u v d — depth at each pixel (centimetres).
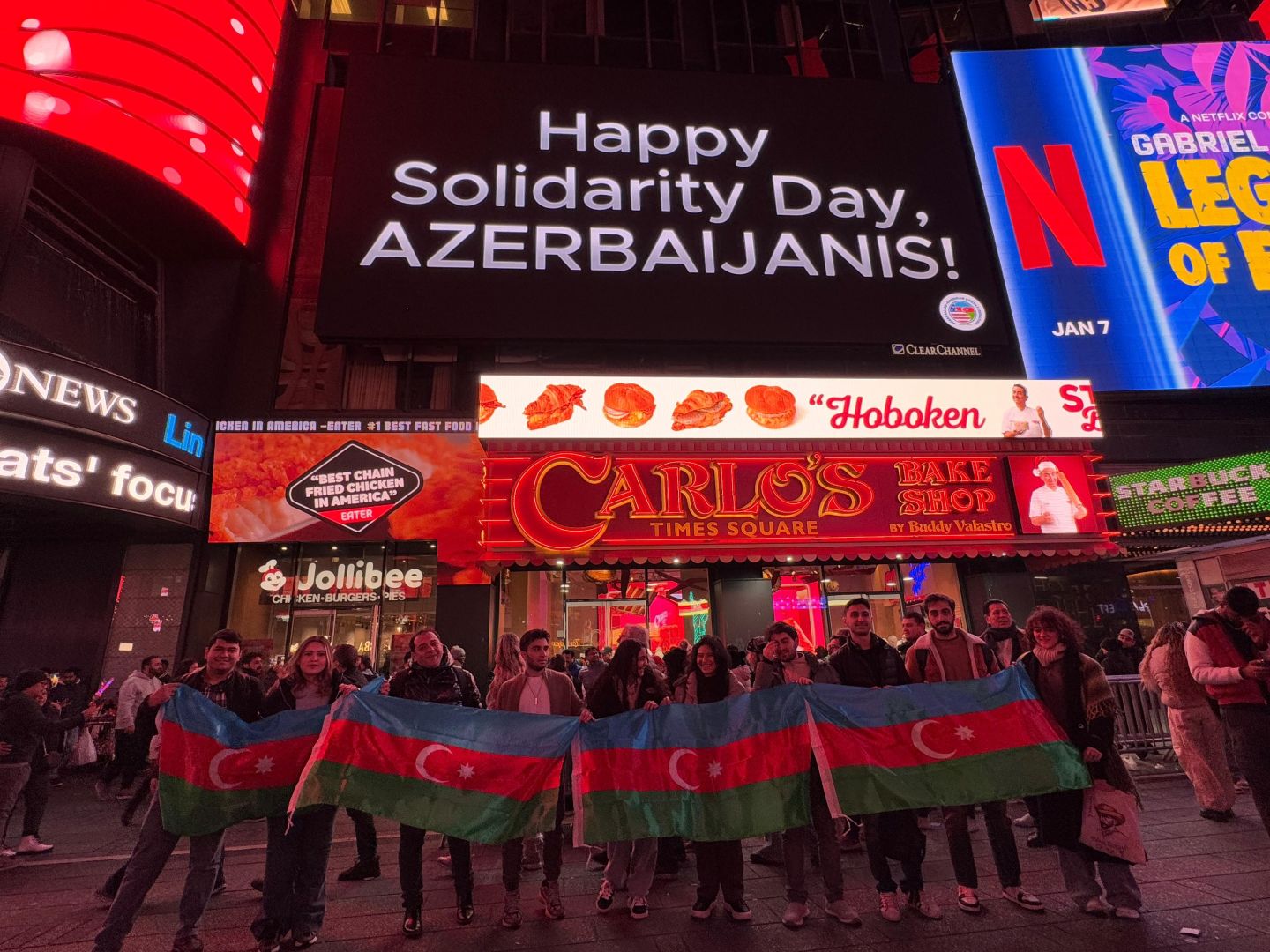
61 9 1182
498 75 1639
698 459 1236
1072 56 1827
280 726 459
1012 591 1363
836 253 1588
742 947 409
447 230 1491
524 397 1245
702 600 1396
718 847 455
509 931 441
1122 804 427
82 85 1177
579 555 1162
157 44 1292
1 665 1220
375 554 1397
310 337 1489
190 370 1387
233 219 1418
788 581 1411
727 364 1548
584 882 536
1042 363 1550
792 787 457
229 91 1431
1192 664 465
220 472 1323
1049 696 471
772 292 1538
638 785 466
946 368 1569
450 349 1497
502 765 461
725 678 529
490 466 1201
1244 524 1292
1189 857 526
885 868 447
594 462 1213
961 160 1711
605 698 529
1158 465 1538
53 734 693
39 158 1167
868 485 1246
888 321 1547
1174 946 380
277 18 1627
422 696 502
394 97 1577
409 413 1418
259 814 432
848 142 1695
